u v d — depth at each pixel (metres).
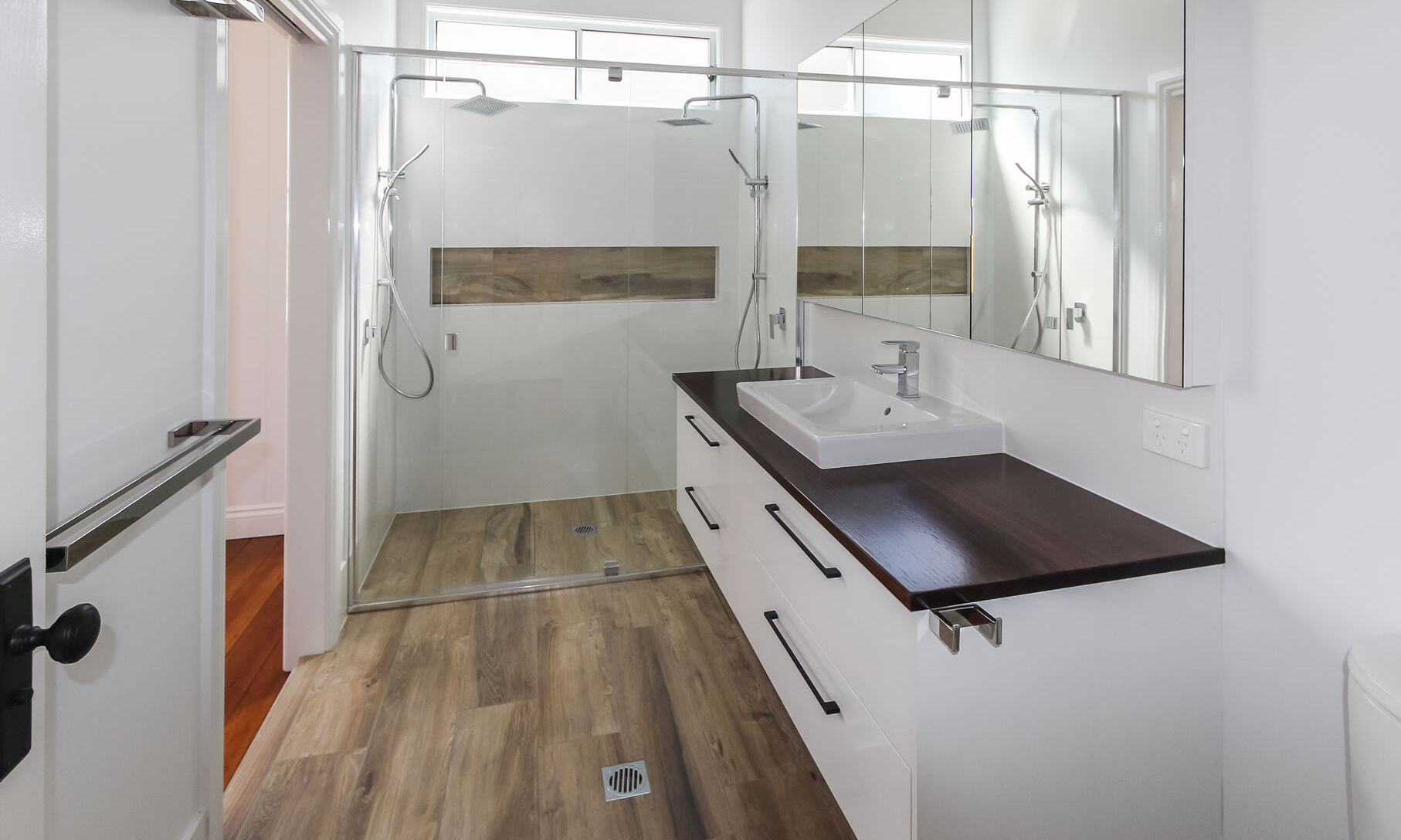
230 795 1.87
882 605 1.38
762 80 3.44
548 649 2.59
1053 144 1.62
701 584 3.12
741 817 1.81
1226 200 1.34
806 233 2.98
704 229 3.48
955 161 2.00
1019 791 1.36
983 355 2.09
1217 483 1.40
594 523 3.48
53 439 0.96
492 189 3.22
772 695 2.32
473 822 1.79
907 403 2.27
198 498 1.44
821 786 1.92
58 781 0.99
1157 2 1.35
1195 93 1.31
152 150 1.20
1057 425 1.82
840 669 1.59
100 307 1.06
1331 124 1.17
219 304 1.45
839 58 2.68
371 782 1.92
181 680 1.38
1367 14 1.11
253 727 2.18
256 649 2.63
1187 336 1.34
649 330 3.47
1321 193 1.19
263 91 3.38
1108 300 1.48
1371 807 1.03
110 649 1.12
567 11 3.81
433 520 3.24
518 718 2.20
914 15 2.19
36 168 0.74
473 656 2.55
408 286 3.09
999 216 1.82
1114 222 1.46
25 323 0.73
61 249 0.97
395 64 3.02
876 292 2.46
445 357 3.22
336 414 2.60
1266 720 1.36
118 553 1.15
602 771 1.97
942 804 1.31
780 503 1.93
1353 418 1.17
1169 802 1.45
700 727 2.16
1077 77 1.54
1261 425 1.32
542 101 3.26
